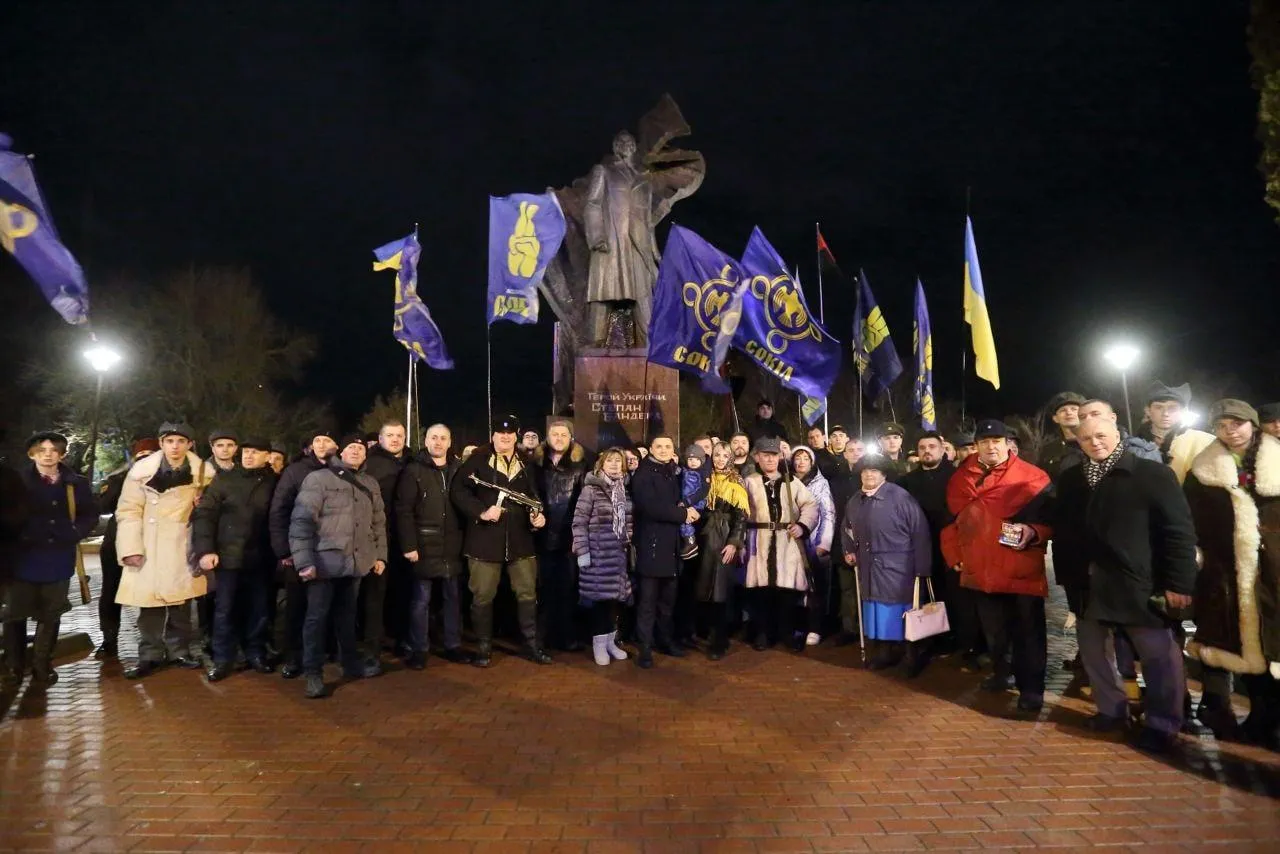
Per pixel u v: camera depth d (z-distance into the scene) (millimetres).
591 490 7262
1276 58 7867
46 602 6562
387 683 6648
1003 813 4156
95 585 12664
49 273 7324
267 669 6988
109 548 7602
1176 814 4137
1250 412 4969
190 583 6996
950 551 6504
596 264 10961
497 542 7164
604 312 11102
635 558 7309
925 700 6168
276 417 35125
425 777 4613
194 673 6984
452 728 5480
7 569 6305
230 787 4473
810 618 8250
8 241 7180
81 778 4605
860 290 10891
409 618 7270
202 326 32906
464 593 8789
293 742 5191
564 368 11562
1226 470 5047
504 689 6461
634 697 6238
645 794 4379
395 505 7188
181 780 4574
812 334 9148
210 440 7074
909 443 17438
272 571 7305
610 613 7316
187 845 3809
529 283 9555
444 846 3793
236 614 7098
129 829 3971
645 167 11336
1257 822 4047
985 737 5320
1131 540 5066
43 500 6523
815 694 6328
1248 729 5238
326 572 6297
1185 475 5512
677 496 7359
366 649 7016
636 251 11070
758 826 4004
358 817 4098
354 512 6516
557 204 9703
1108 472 5184
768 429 11703
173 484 7023
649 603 7227
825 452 9281
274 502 6719
